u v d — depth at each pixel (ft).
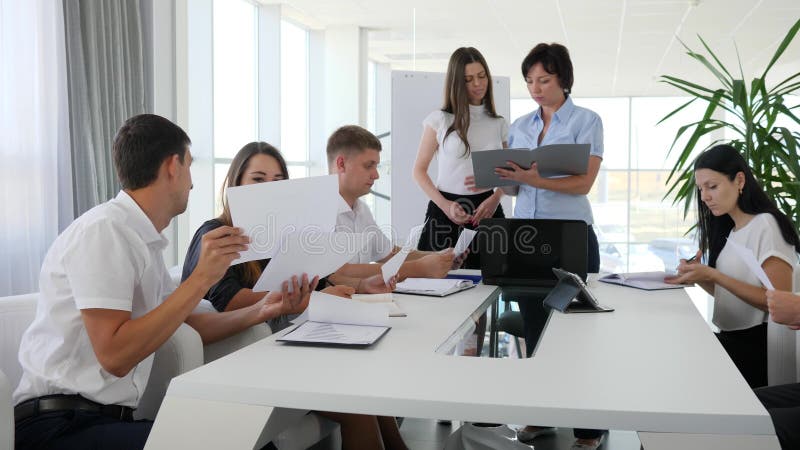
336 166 8.07
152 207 5.27
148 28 14.38
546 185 9.29
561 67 9.77
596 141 9.89
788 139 11.65
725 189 7.26
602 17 22.70
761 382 7.19
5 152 11.05
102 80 12.84
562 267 7.53
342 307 5.30
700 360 4.34
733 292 6.77
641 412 3.37
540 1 20.97
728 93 12.30
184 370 5.44
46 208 11.58
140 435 4.56
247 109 22.35
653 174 41.01
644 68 31.89
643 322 5.55
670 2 20.66
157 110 15.28
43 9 11.48
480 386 3.78
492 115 10.91
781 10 21.42
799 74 11.73
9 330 5.54
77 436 4.59
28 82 11.31
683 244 37.35
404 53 30.42
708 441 3.31
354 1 21.93
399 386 3.78
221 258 4.83
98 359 4.71
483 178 9.21
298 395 3.71
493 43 27.71
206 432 3.78
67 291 4.89
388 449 6.42
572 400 3.53
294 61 25.71
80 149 12.39
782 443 4.48
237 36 21.39
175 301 4.73
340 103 25.85
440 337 4.99
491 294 6.97
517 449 7.00
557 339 4.93
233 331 6.01
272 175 6.95
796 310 5.62
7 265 11.07
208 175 18.26
